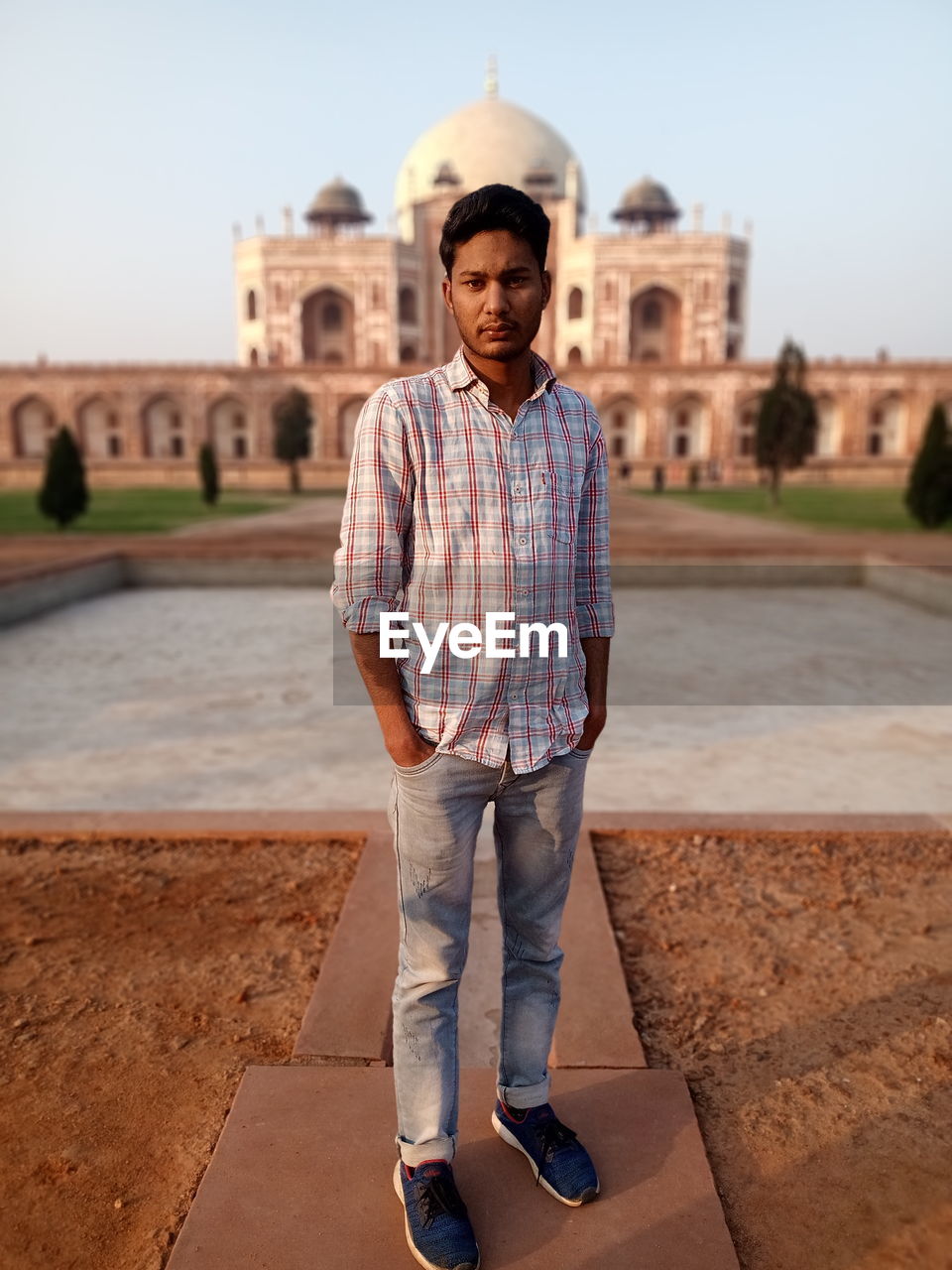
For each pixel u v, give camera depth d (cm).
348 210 4331
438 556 118
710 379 3391
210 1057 177
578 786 133
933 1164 150
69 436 1388
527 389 123
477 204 112
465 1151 151
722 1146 154
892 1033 183
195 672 520
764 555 909
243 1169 146
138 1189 146
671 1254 132
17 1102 164
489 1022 200
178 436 3588
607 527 133
